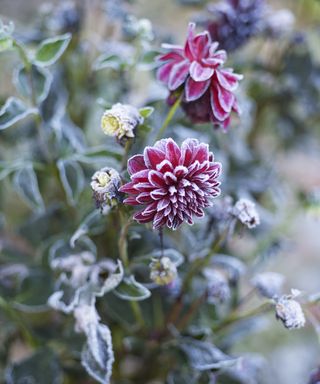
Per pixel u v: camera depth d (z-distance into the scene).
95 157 0.60
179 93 0.51
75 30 0.68
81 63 0.71
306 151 0.88
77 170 0.62
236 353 0.89
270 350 0.92
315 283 0.98
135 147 0.61
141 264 0.58
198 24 0.68
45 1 0.81
